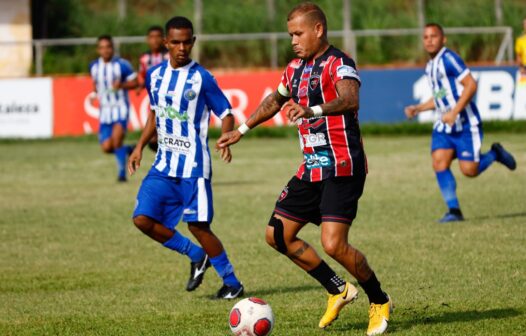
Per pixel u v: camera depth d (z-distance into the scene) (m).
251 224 38.94
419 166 59.62
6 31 98.25
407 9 106.94
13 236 37.19
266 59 101.38
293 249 21.06
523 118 82.94
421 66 85.44
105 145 56.75
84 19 105.12
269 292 26.03
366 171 20.55
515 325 21.02
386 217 39.59
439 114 38.88
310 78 20.14
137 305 24.77
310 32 20.06
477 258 29.75
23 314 23.94
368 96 84.00
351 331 20.94
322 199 20.25
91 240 36.06
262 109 21.47
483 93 82.31
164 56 56.50
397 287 25.81
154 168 25.70
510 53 98.94
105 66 56.00
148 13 109.50
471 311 22.58
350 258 20.08
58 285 27.86
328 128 20.11
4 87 84.12
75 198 48.69
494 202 43.31
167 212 25.58
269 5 104.69
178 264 31.08
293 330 21.19
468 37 101.31
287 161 65.38
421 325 21.23
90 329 22.03
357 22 103.38
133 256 32.66
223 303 24.86
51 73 96.75
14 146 81.12
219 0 107.25
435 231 35.53
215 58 101.38
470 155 38.47
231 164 64.25
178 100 25.03
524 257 29.69
